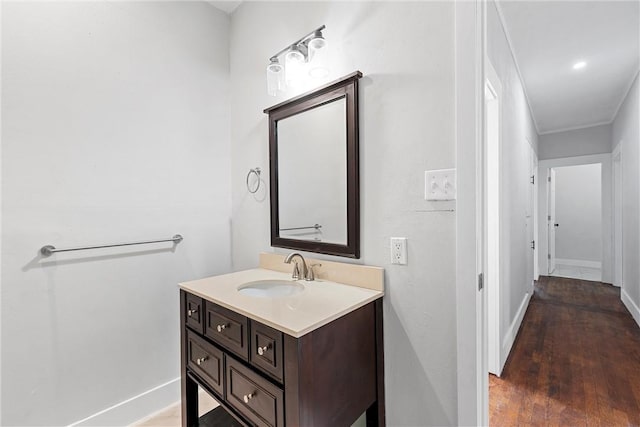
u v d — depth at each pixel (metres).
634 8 2.02
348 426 1.13
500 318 2.10
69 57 1.49
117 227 1.65
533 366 2.20
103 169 1.60
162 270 1.83
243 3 2.08
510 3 1.96
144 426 1.66
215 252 2.11
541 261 5.10
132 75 1.71
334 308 1.13
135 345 1.71
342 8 1.49
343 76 1.48
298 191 1.71
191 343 1.46
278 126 1.83
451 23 1.15
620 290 4.00
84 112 1.53
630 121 3.26
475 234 1.08
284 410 0.99
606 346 2.50
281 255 1.81
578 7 2.02
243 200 2.11
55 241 1.45
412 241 1.25
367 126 1.38
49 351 1.43
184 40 1.95
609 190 4.51
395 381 1.29
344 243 1.47
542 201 5.08
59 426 1.45
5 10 1.31
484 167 1.14
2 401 1.31
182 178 1.93
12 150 1.33
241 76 2.10
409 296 1.26
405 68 1.26
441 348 1.18
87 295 1.54
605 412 1.70
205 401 1.87
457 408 1.14
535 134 4.59
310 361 0.98
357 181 1.40
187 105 1.96
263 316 1.06
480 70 1.12
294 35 1.74
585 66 2.85
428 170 1.20
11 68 1.33
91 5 1.56
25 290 1.36
